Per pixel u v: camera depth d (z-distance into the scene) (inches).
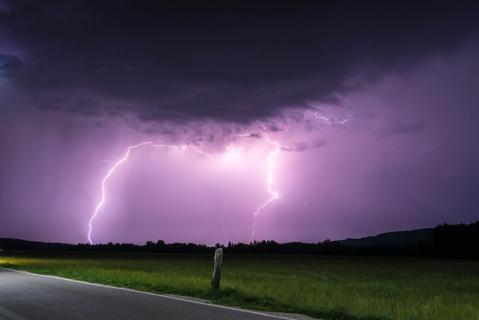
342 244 6501.0
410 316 466.0
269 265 2208.4
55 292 635.5
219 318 415.5
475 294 831.7
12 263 1900.8
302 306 508.4
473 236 5137.8
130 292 636.1
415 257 5378.9
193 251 7465.6
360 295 692.1
